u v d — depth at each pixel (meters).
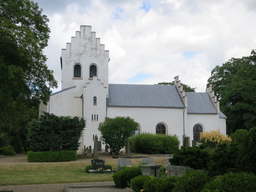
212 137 30.89
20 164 22.22
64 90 40.91
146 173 12.57
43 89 15.02
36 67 14.03
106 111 40.81
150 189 10.01
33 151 26.22
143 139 32.66
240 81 51.38
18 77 11.90
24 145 46.59
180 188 8.38
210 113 45.56
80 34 43.22
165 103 43.81
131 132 29.73
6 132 40.03
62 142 26.38
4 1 12.98
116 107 41.56
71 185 14.20
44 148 25.95
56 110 40.16
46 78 14.99
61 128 26.81
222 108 55.59
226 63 68.69
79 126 27.98
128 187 12.73
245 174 6.79
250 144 7.66
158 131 42.84
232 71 66.69
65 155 25.41
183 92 44.69
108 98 42.59
